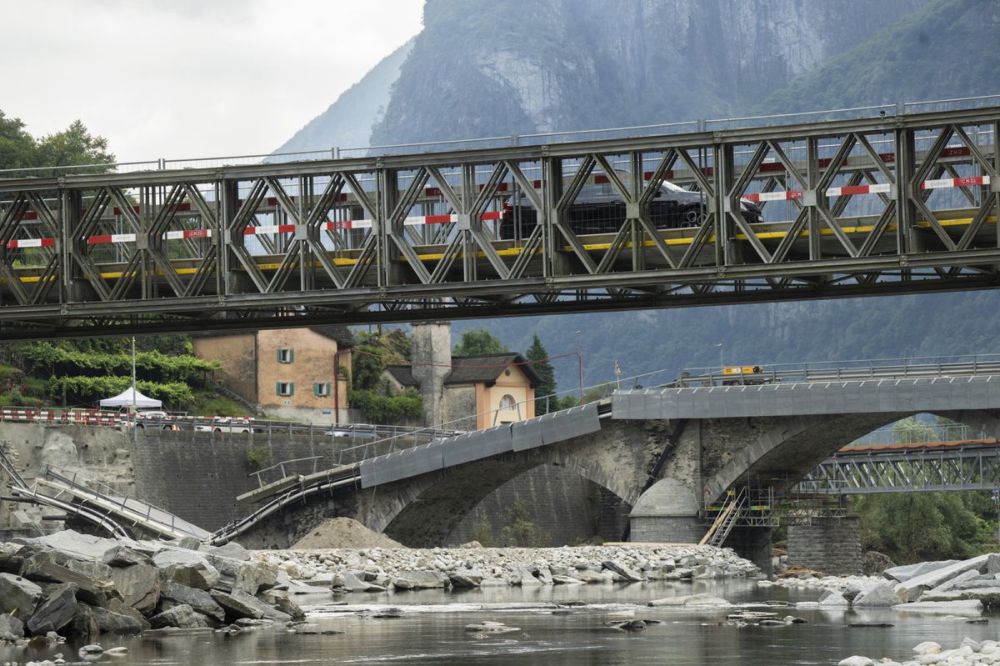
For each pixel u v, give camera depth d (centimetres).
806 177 5678
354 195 5641
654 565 8169
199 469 10056
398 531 9969
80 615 3478
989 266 5072
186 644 3325
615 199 5847
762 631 3644
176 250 13938
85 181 5662
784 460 10119
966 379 9081
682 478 9856
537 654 3120
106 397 12119
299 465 10769
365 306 5766
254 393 13575
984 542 15888
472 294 5322
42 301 5875
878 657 2970
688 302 5419
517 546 10888
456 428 15175
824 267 4959
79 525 8706
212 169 5575
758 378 9856
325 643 3369
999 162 4841
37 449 9275
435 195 5916
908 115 4903
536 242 5288
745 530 10100
